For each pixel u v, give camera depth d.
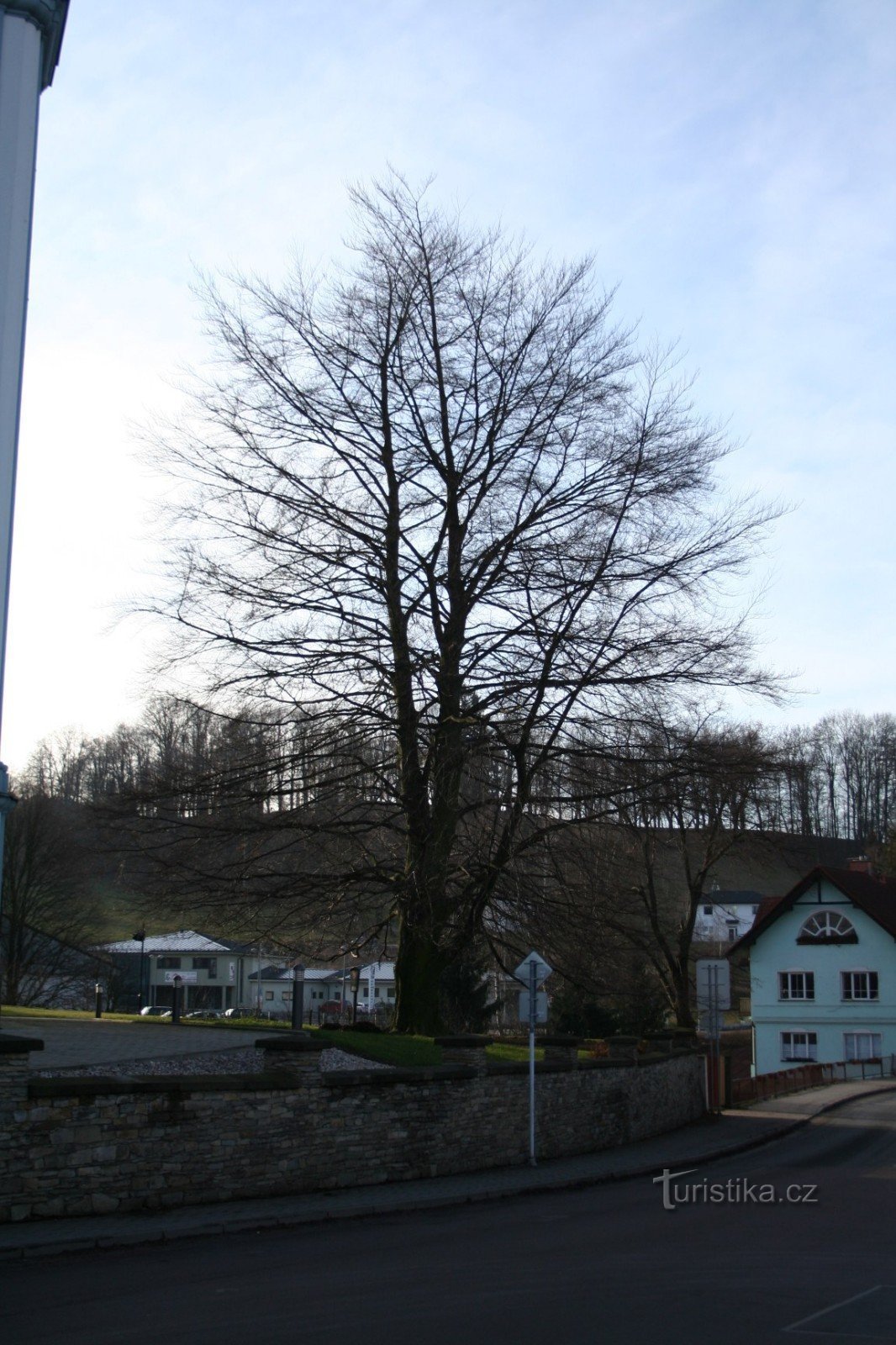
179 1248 11.72
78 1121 12.99
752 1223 13.97
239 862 23.70
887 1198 16.72
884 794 91.31
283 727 23.92
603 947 24.95
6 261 16.23
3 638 15.91
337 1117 16.22
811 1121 33.03
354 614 23.67
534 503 24.62
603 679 23.11
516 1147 20.28
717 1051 33.94
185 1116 14.07
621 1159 21.55
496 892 23.81
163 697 24.19
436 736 23.16
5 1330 8.09
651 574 23.98
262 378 24.64
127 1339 7.80
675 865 45.06
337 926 25.23
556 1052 23.08
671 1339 7.85
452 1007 39.38
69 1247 11.37
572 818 23.80
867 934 57.06
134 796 23.45
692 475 24.70
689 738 23.55
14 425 16.12
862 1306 8.98
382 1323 8.33
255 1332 8.04
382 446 24.73
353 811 24.06
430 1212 14.89
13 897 49.59
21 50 16.95
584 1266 10.80
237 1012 67.38
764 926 58.66
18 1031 22.98
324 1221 13.81
